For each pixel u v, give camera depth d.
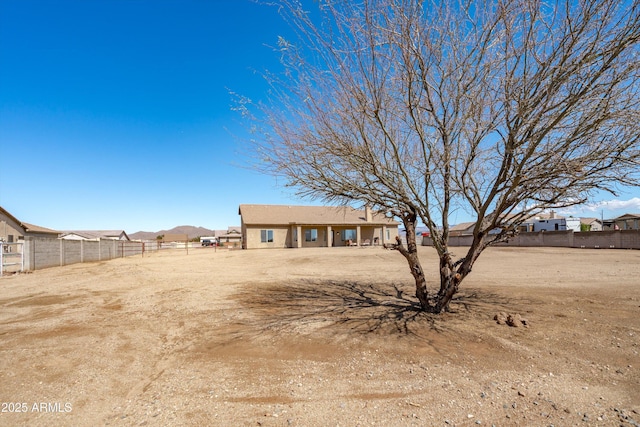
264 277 14.34
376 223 40.00
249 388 4.00
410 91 5.76
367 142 6.21
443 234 7.15
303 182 6.92
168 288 11.75
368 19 5.40
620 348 4.99
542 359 4.67
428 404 3.55
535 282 11.16
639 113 4.41
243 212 39.69
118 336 6.16
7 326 6.91
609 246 26.02
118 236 70.12
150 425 3.25
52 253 20.89
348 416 3.34
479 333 5.79
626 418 3.21
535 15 4.66
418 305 8.01
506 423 3.17
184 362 4.88
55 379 4.32
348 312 7.54
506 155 5.54
